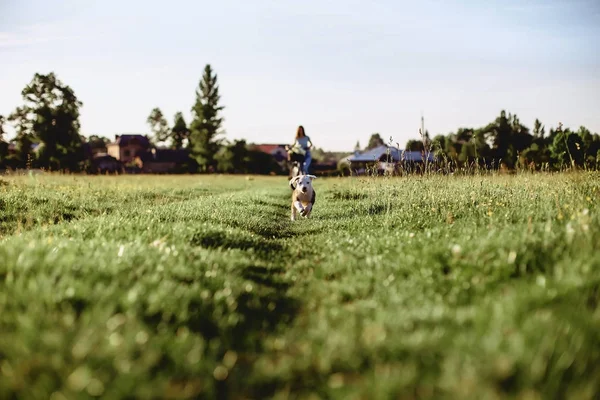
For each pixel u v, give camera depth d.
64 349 2.99
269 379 3.03
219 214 10.36
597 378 2.60
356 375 3.02
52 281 3.92
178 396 2.70
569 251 4.53
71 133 59.03
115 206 12.91
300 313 4.41
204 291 4.32
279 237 9.34
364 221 9.58
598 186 9.33
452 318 3.58
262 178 51.00
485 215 7.85
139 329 3.38
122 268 4.51
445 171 11.92
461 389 2.51
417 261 5.15
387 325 3.59
